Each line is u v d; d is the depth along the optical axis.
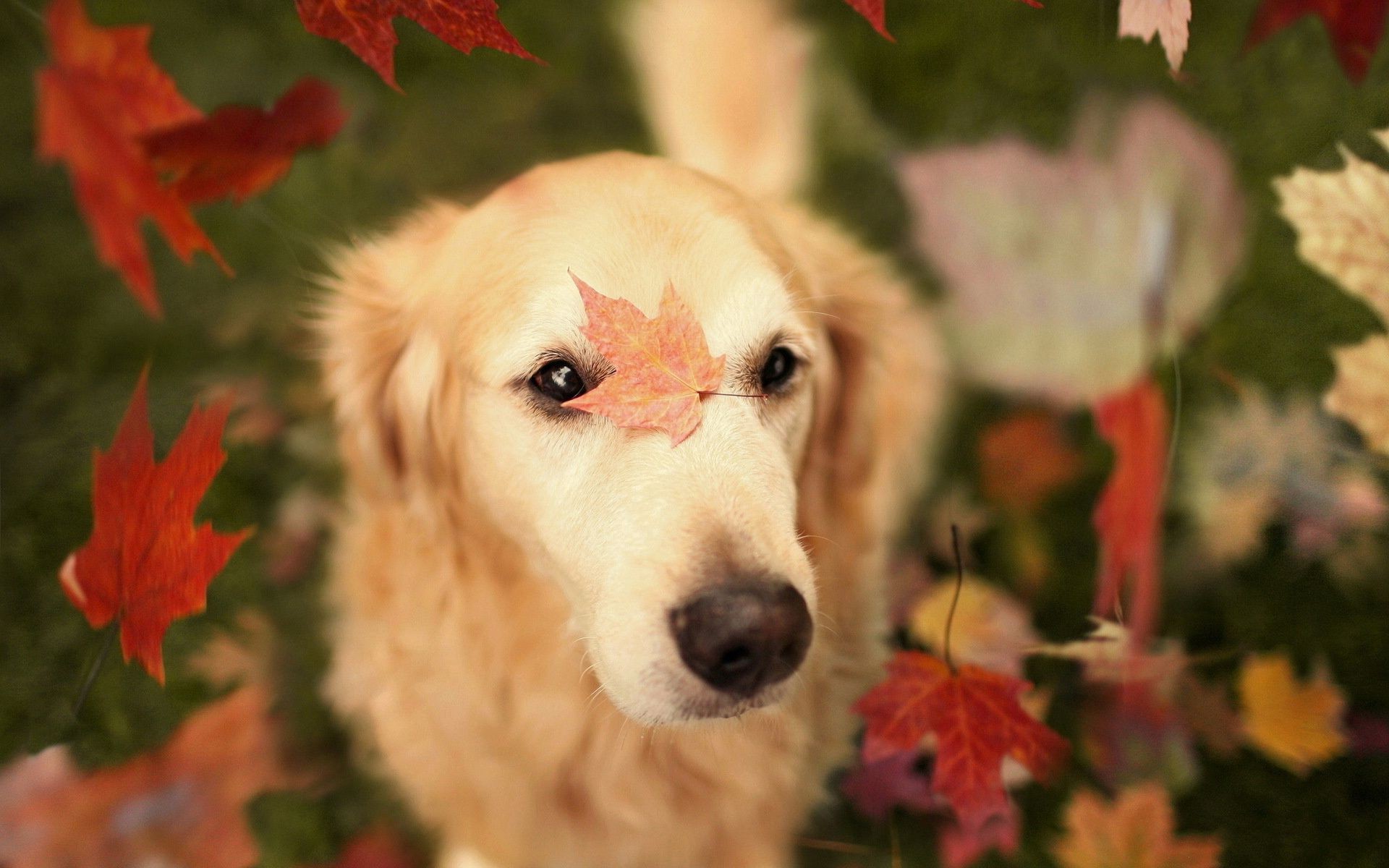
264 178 0.55
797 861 0.53
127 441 0.46
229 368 0.64
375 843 0.53
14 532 0.57
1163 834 0.51
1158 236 0.67
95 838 0.51
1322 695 0.54
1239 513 0.60
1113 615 0.58
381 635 0.54
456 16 0.51
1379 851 0.51
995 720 0.52
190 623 0.58
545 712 0.52
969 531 0.61
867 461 0.58
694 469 0.45
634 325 0.45
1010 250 0.67
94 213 0.40
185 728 0.54
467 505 0.51
